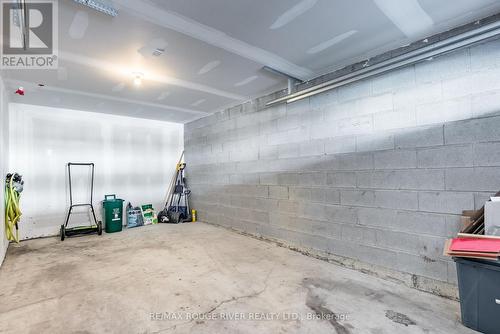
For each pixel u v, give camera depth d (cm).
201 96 399
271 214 385
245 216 434
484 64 199
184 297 222
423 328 177
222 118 485
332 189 303
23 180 418
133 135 543
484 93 199
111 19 197
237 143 450
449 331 174
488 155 197
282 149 367
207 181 529
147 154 562
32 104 430
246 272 275
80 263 304
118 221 471
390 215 253
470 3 181
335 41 235
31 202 426
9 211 354
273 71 302
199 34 221
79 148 478
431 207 226
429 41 230
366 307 205
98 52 250
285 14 194
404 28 215
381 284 245
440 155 221
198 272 276
